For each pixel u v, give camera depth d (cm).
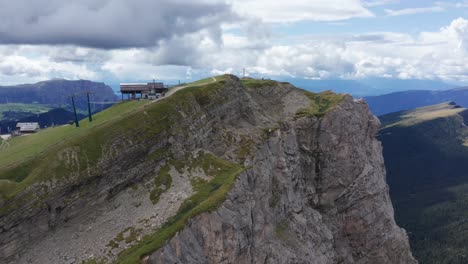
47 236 7831
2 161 10119
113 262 7275
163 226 8081
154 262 7031
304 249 10238
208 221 7994
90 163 8888
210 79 14050
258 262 8844
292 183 11831
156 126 10388
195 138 10950
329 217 12788
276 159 11812
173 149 10344
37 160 8781
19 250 7431
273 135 12388
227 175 9775
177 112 11025
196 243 7744
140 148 9762
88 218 8412
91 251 7606
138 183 9475
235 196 8831
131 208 8750
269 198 10419
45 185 8125
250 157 11038
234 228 8269
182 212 8381
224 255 7962
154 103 11175
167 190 9206
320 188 13000
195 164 10156
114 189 9062
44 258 7425
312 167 13025
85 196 8562
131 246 7631
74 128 12194
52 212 8012
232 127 12262
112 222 8344
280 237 9975
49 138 11644
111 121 10250
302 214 11388
